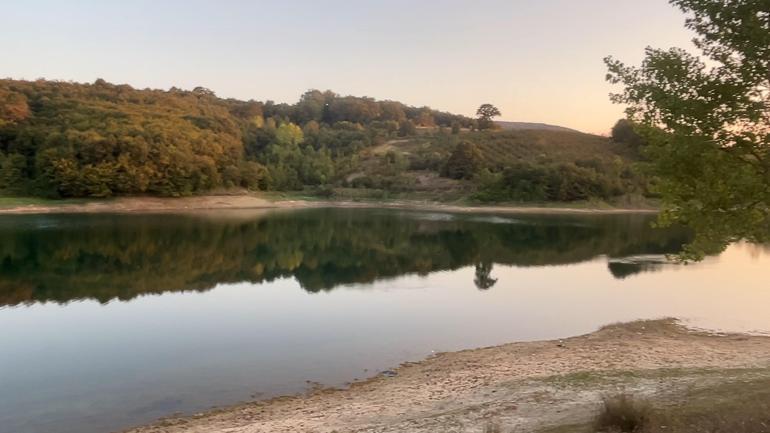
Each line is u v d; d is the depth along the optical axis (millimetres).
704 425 8859
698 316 24891
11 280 32688
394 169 140250
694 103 9602
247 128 162500
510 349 19109
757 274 37531
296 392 14891
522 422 10586
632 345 19328
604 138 175625
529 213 104062
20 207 82500
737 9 9430
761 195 9500
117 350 18688
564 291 31328
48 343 19516
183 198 102938
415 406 13047
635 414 9070
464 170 131125
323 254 47031
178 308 25844
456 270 39281
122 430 12266
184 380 15742
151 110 130500
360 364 17531
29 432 12172
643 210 112500
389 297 29078
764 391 10570
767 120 9516
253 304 26906
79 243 48969
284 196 125062
